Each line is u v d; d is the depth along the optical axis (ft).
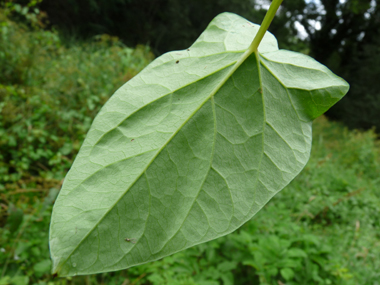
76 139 2.74
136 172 0.26
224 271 1.83
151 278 1.60
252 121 0.30
